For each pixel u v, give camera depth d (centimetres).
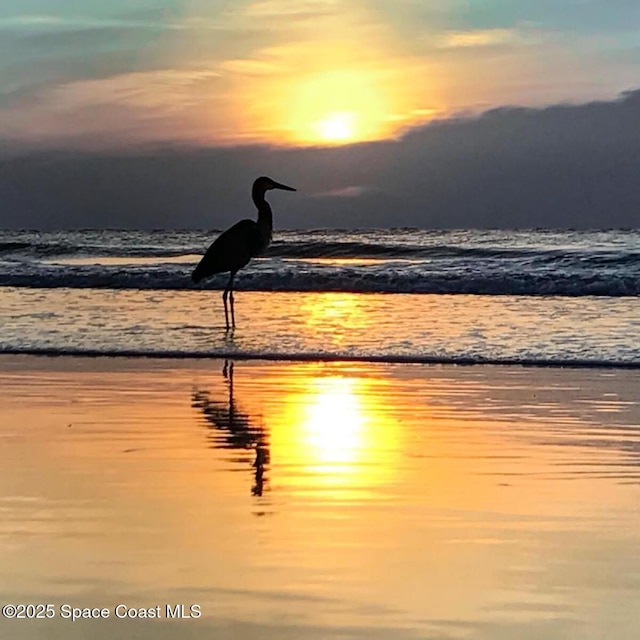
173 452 669
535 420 779
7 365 1046
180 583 427
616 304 1541
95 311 1459
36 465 630
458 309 1480
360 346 1142
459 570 442
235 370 1019
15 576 435
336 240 3628
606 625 387
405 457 656
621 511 532
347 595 414
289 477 603
